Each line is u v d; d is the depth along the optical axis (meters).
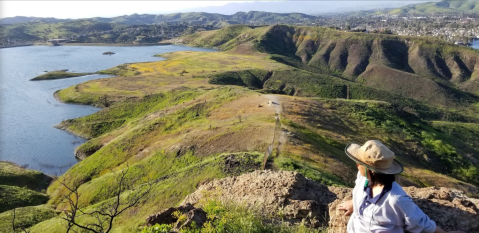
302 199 8.80
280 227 6.55
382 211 3.64
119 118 84.00
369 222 3.75
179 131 52.78
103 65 182.50
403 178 36.16
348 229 4.24
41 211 40.31
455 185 38.12
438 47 182.62
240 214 6.65
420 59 179.25
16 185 53.72
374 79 167.12
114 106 90.25
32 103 108.50
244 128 44.09
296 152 32.56
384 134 53.56
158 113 69.56
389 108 66.06
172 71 147.88
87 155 66.31
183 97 83.31
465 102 138.50
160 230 6.37
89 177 50.00
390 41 196.50
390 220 3.62
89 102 105.06
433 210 5.61
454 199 5.89
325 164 30.72
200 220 6.80
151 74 142.25
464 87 157.75
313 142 38.41
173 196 29.05
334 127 50.78
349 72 181.88
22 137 80.12
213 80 125.12
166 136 53.03
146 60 196.50
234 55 199.00
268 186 9.55
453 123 81.94
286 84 137.12
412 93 149.00
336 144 41.91
